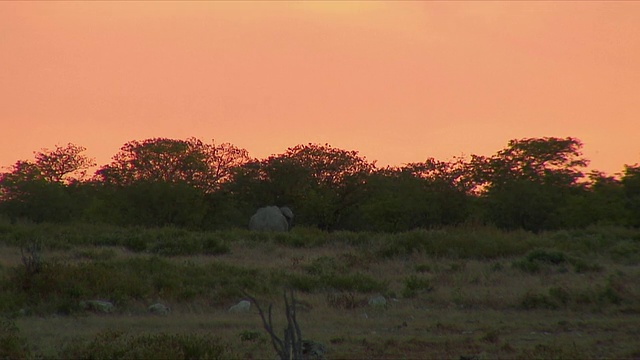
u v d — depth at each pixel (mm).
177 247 96625
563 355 37969
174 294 59969
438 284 67250
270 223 153250
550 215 146000
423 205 149125
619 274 70375
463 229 116938
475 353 40062
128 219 152375
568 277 69812
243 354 38844
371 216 155250
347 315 53188
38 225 130125
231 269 71688
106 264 69312
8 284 58812
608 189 156125
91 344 37312
